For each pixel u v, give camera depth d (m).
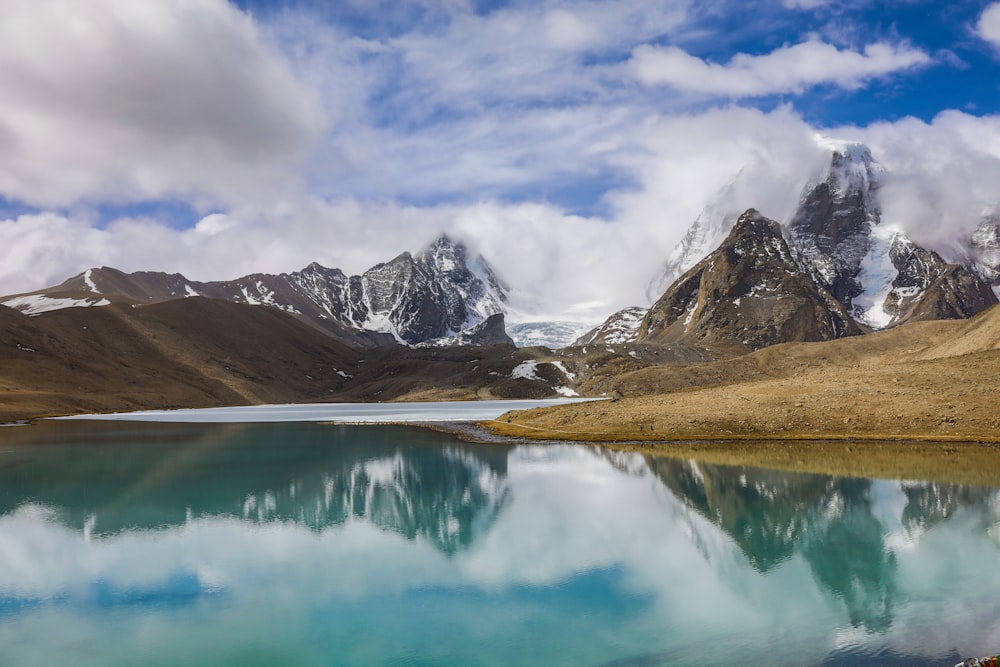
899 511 40.28
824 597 26.86
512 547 35.03
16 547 36.03
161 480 57.31
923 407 73.00
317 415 164.62
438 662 22.23
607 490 49.38
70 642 24.22
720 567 31.03
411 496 49.00
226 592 29.08
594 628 24.58
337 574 31.22
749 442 71.50
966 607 25.16
